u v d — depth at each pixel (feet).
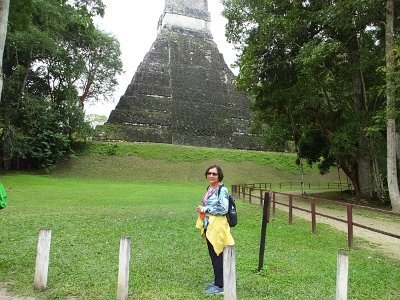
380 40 64.85
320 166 99.25
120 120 154.20
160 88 169.58
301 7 63.82
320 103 72.23
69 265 21.81
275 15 64.13
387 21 52.42
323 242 31.53
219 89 182.70
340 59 64.54
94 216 39.60
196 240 29.50
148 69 174.70
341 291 14.32
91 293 17.28
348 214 29.86
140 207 49.57
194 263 22.94
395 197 53.11
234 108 178.19
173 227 34.71
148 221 37.37
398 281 21.11
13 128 108.27
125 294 16.01
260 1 67.36
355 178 77.36
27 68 114.32
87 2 59.47
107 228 33.24
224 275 14.38
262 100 75.77
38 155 117.60
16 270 20.80
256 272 21.16
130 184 105.29
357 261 25.38
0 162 120.57
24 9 42.98
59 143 122.72
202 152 143.02
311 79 66.28
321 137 88.53
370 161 71.72
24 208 45.24
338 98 71.15
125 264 16.17
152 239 29.45
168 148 140.87
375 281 20.77
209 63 190.49
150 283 18.83
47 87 128.47
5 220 35.60
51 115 118.11
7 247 26.02
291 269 22.12
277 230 35.70
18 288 17.95
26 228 32.27
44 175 116.88
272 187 117.19
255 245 28.50
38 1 94.48
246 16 69.92
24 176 103.14
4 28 30.83
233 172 134.51
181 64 183.42
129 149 136.46
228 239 17.62
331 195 87.10
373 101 66.85
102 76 156.35
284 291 18.17
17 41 103.71
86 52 143.02
